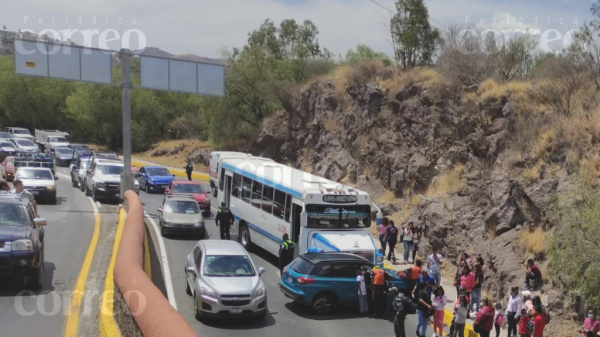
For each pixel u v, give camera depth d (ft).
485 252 60.39
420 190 84.48
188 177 139.33
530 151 64.03
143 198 112.37
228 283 44.60
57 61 86.94
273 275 61.11
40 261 41.22
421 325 45.29
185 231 72.59
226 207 72.84
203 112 176.55
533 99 74.43
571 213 47.57
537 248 54.29
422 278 50.06
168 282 53.52
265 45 194.80
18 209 43.21
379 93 101.65
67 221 76.95
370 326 47.44
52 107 266.36
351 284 50.57
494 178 63.93
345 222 60.85
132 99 225.35
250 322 45.70
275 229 65.16
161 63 93.45
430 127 86.69
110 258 54.08
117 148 232.73
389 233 69.36
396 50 113.50
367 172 96.78
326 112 119.24
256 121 166.30
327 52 174.81
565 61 75.82
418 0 111.34
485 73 87.15
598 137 57.88
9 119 281.74
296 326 45.65
